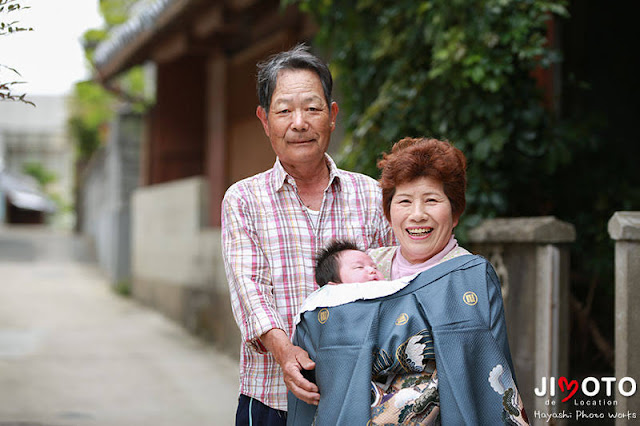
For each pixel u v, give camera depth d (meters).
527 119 4.16
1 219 45.22
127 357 7.68
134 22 9.06
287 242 2.42
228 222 2.45
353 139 4.90
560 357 3.61
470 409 1.93
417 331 2.03
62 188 53.06
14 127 52.38
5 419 5.11
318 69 2.40
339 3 5.14
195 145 11.29
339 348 2.07
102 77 11.42
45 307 11.91
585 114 4.89
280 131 2.38
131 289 13.57
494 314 2.08
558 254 3.62
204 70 11.27
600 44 5.25
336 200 2.51
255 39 8.48
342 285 2.16
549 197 4.49
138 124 15.05
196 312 9.12
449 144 2.21
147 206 12.03
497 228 3.80
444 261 2.14
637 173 5.09
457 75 4.20
